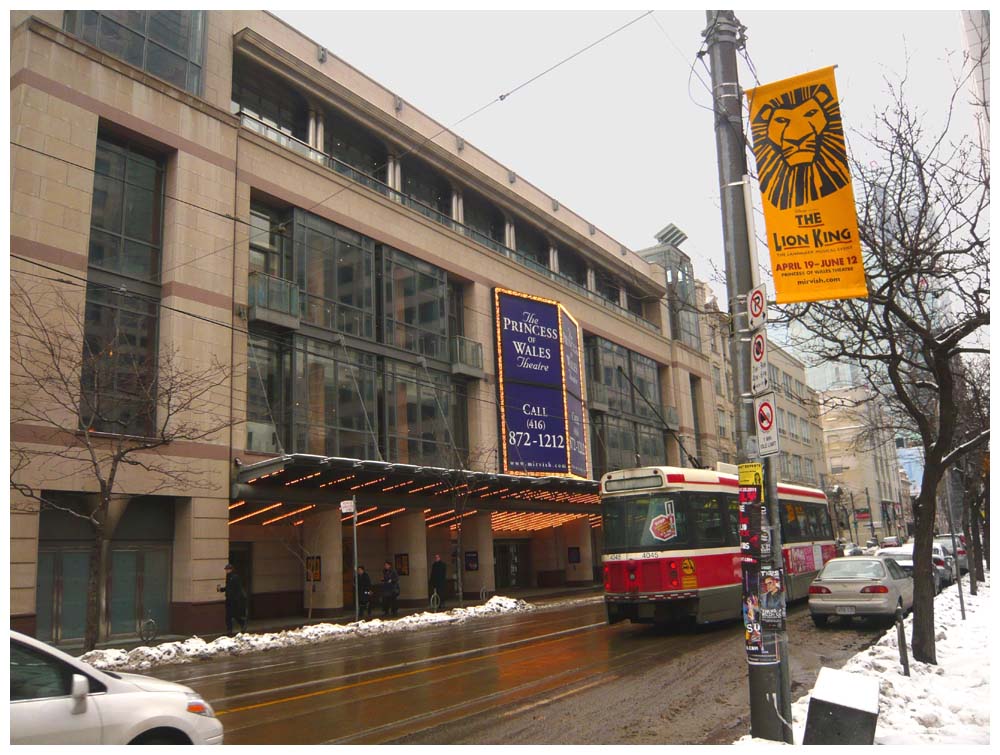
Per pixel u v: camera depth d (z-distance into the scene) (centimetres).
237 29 2486
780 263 842
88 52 1998
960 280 1059
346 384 2595
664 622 1794
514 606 2616
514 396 3278
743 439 752
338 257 2666
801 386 6938
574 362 3694
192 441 2062
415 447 2858
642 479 1612
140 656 1577
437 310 3103
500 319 3319
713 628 1691
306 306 2500
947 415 1108
